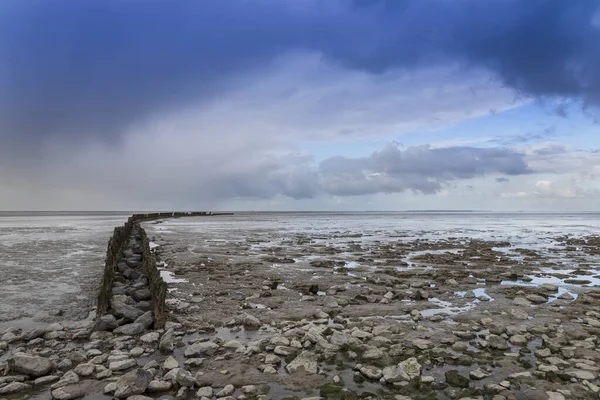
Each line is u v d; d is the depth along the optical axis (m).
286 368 7.20
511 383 6.55
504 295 13.34
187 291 13.96
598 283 15.52
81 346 8.53
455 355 7.77
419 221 96.56
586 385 6.43
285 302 12.41
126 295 12.80
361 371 6.98
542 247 30.12
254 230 51.81
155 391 6.32
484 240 36.38
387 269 18.78
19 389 6.39
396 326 9.77
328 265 20.02
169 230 50.09
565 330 9.30
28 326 10.02
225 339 8.91
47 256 23.38
